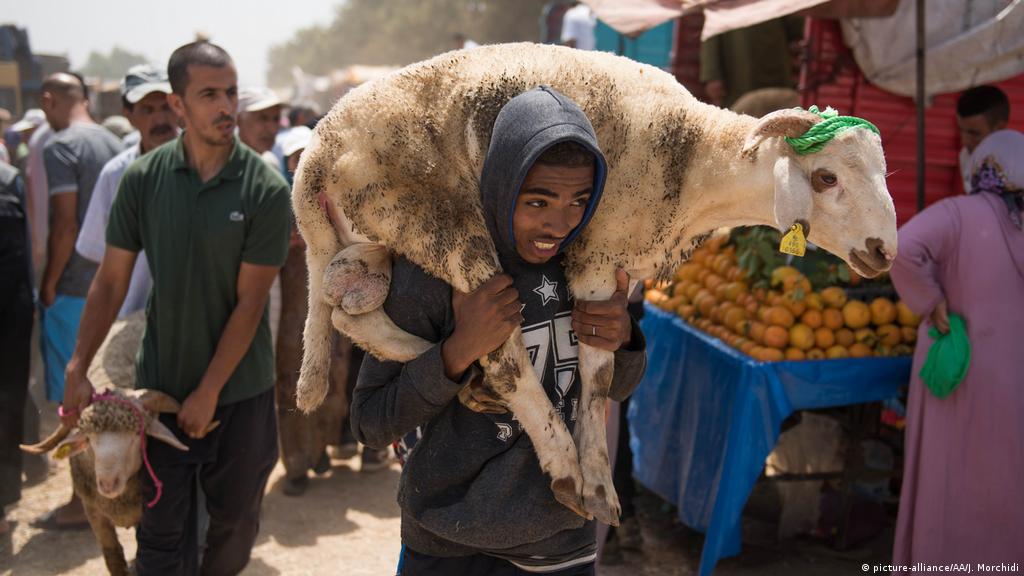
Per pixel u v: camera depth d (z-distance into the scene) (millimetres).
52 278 5621
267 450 3738
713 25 4176
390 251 2113
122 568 4195
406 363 2051
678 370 4762
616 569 4574
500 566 2191
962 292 3672
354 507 5422
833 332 4191
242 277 3426
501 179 1819
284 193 3479
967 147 4340
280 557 4738
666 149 2102
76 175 5602
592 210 1901
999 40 4676
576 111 1827
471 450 2098
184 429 3385
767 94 5758
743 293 4469
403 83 2029
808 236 2215
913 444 3906
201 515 4047
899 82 5008
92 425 3453
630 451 4641
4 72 14656
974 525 3686
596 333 2027
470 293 1983
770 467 5453
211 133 3314
